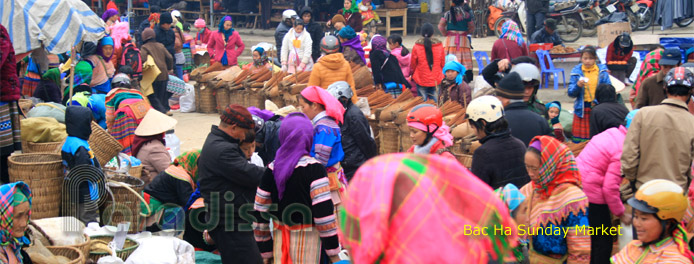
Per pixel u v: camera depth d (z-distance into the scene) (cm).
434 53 1125
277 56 1425
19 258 421
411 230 111
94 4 2383
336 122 575
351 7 1622
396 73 1077
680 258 341
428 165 118
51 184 577
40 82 959
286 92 1111
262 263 482
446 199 116
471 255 113
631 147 515
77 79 1029
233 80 1226
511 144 448
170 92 1259
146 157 672
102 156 650
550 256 411
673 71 532
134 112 751
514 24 1151
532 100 618
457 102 918
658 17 1748
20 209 409
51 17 919
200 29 1636
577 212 397
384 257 111
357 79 1027
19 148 662
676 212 340
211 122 1197
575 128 857
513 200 382
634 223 354
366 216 112
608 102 643
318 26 1386
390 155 120
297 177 459
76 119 575
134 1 2231
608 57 1230
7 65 636
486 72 776
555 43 1438
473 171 456
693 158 524
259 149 658
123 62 1148
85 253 498
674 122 521
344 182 581
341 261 447
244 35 2033
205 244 573
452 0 1362
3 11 880
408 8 1977
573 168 402
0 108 639
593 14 1750
